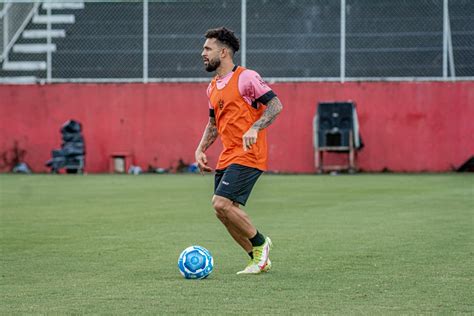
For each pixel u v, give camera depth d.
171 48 71.31
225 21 71.06
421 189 47.16
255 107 19.36
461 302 15.59
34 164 69.62
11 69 73.69
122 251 23.14
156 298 16.02
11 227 29.20
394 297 16.11
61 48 72.56
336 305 15.30
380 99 66.38
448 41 67.50
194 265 18.34
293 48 69.94
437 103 65.81
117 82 69.12
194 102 68.56
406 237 26.06
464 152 65.69
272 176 61.94
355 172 65.75
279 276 18.73
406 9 68.88
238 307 15.11
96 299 15.94
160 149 68.75
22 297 16.17
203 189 48.25
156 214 33.84
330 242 24.91
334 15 70.06
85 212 34.69
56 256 22.17
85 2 72.62
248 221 19.08
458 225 29.41
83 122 69.38
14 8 73.81
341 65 67.25
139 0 70.94
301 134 67.06
